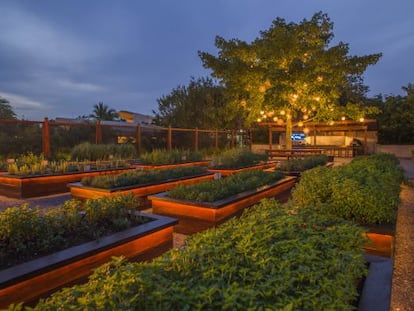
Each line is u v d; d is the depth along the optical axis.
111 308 1.30
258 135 28.92
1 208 6.54
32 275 2.30
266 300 1.39
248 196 5.35
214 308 1.32
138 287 1.46
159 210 5.05
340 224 2.67
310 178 4.15
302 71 14.56
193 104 23.44
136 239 3.23
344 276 1.66
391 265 2.38
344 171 4.53
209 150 19.69
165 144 18.03
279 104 14.47
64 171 8.78
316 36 15.76
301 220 2.50
